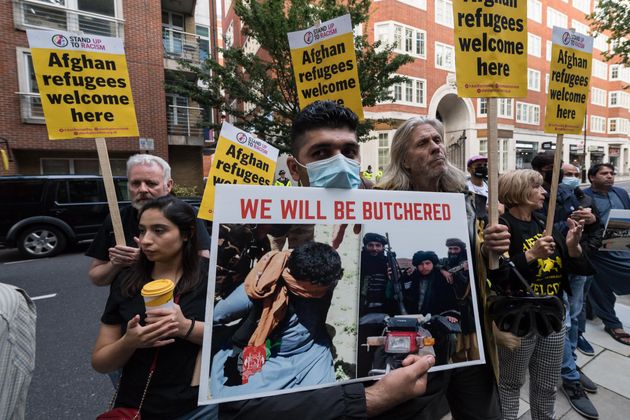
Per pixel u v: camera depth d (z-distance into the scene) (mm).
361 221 1067
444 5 20688
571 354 2439
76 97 1808
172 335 1310
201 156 14289
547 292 1920
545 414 1959
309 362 944
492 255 1423
